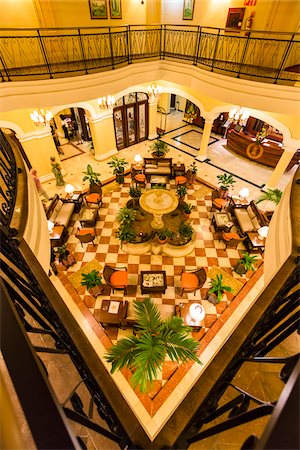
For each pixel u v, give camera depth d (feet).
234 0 27.76
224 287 20.54
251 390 5.53
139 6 32.45
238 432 4.85
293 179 10.40
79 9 27.73
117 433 4.91
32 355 2.84
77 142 45.75
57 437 2.14
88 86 25.52
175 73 30.89
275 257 9.62
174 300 21.17
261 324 5.67
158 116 56.18
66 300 21.21
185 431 4.45
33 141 31.55
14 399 4.55
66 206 28.84
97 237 26.78
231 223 26.40
